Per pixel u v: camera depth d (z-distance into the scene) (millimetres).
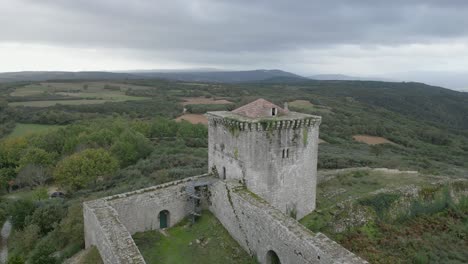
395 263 20703
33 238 28016
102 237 17656
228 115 24922
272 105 24719
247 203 20250
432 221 27219
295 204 24969
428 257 21672
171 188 24422
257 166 22641
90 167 46156
